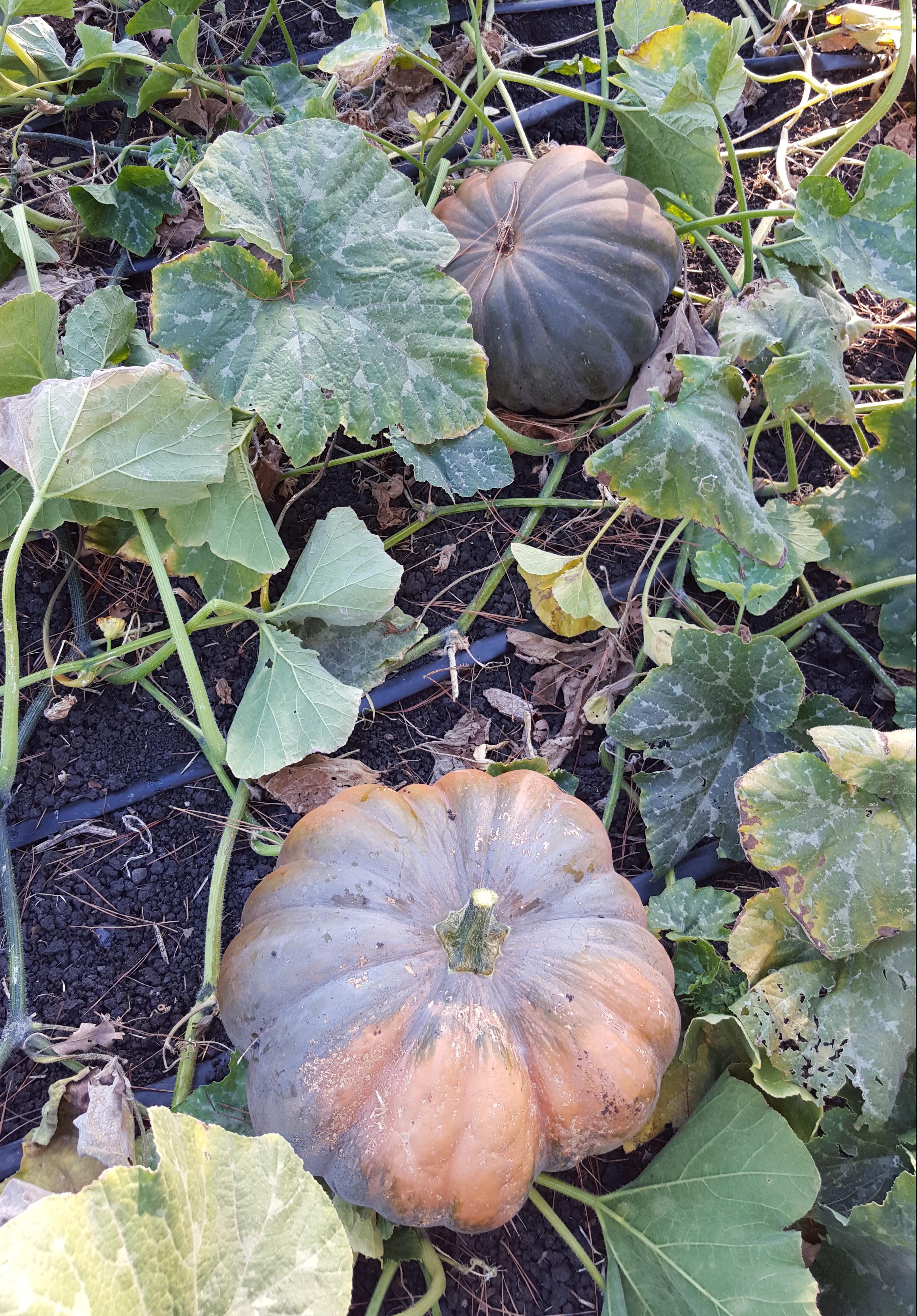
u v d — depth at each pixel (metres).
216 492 0.75
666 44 0.81
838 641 0.85
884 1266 0.61
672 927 0.70
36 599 0.84
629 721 0.73
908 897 0.62
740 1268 0.59
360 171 0.73
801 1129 0.66
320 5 1.07
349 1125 0.56
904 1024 0.63
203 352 0.71
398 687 0.84
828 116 1.01
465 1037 0.56
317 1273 0.51
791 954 0.67
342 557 0.76
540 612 0.81
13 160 0.97
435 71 0.90
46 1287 0.42
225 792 0.80
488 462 0.83
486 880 0.62
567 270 0.80
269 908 0.63
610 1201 0.66
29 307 0.68
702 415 0.68
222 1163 0.51
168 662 0.83
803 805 0.63
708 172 0.86
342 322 0.74
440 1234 0.69
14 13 0.87
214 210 0.68
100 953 0.75
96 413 0.66
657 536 0.83
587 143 0.96
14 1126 0.70
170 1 0.90
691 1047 0.67
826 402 0.73
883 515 0.71
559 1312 0.68
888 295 0.69
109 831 0.78
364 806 0.65
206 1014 0.70
